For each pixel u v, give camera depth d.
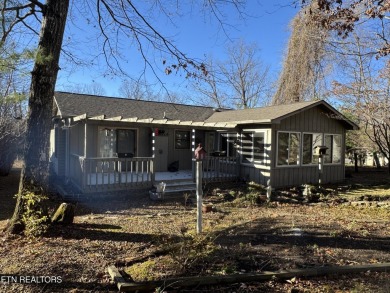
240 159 13.70
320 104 13.13
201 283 3.73
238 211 8.73
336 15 6.45
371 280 3.96
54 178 13.47
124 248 4.92
